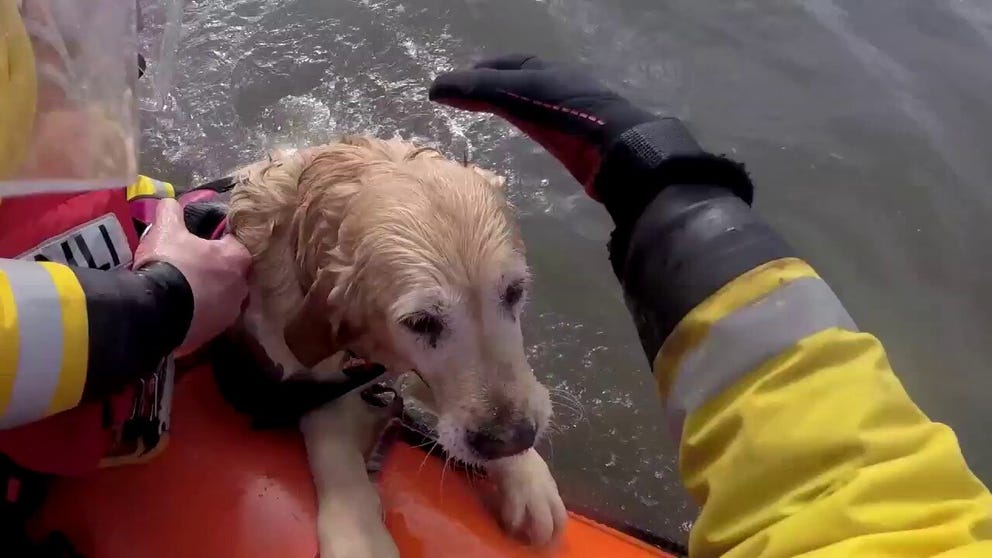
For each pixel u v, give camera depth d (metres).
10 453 1.02
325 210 1.21
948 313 2.09
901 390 0.74
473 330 1.15
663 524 1.77
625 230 0.97
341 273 1.18
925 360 2.01
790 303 0.77
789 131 2.38
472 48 2.61
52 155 0.81
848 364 0.74
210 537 1.16
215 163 2.34
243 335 1.29
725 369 0.78
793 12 2.66
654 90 2.46
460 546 1.21
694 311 0.81
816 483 0.70
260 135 2.42
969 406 1.95
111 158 0.86
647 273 0.88
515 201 2.25
